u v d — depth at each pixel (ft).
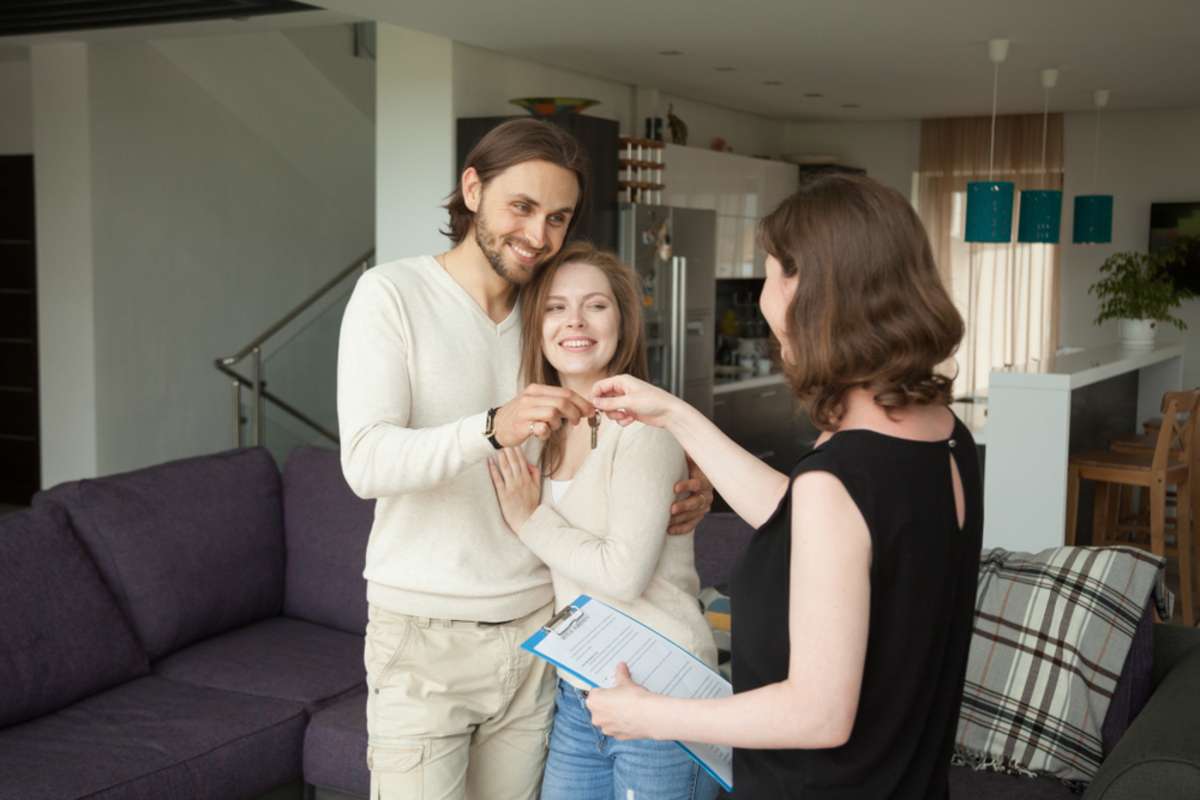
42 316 23.77
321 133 27.50
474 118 20.53
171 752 9.43
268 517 12.79
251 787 9.89
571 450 6.61
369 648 6.89
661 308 23.77
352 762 10.00
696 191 27.12
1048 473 17.92
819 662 4.21
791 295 4.65
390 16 18.42
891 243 4.39
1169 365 25.25
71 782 8.77
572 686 6.71
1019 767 9.16
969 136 32.55
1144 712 7.82
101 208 23.39
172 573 11.57
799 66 23.58
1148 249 30.60
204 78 25.00
